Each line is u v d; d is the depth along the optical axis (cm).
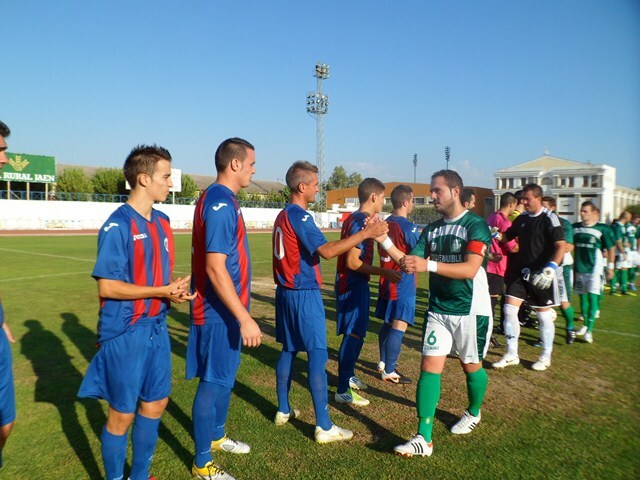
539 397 420
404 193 491
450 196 333
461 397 420
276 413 369
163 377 257
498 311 824
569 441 333
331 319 755
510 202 650
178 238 2859
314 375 332
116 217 244
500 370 499
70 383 443
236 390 432
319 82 4722
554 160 4978
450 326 329
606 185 4478
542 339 503
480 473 289
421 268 309
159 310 255
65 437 336
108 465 248
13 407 264
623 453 316
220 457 309
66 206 3862
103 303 241
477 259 312
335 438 331
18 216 3612
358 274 404
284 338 351
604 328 702
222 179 293
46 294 917
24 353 534
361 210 435
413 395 429
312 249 324
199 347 286
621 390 438
